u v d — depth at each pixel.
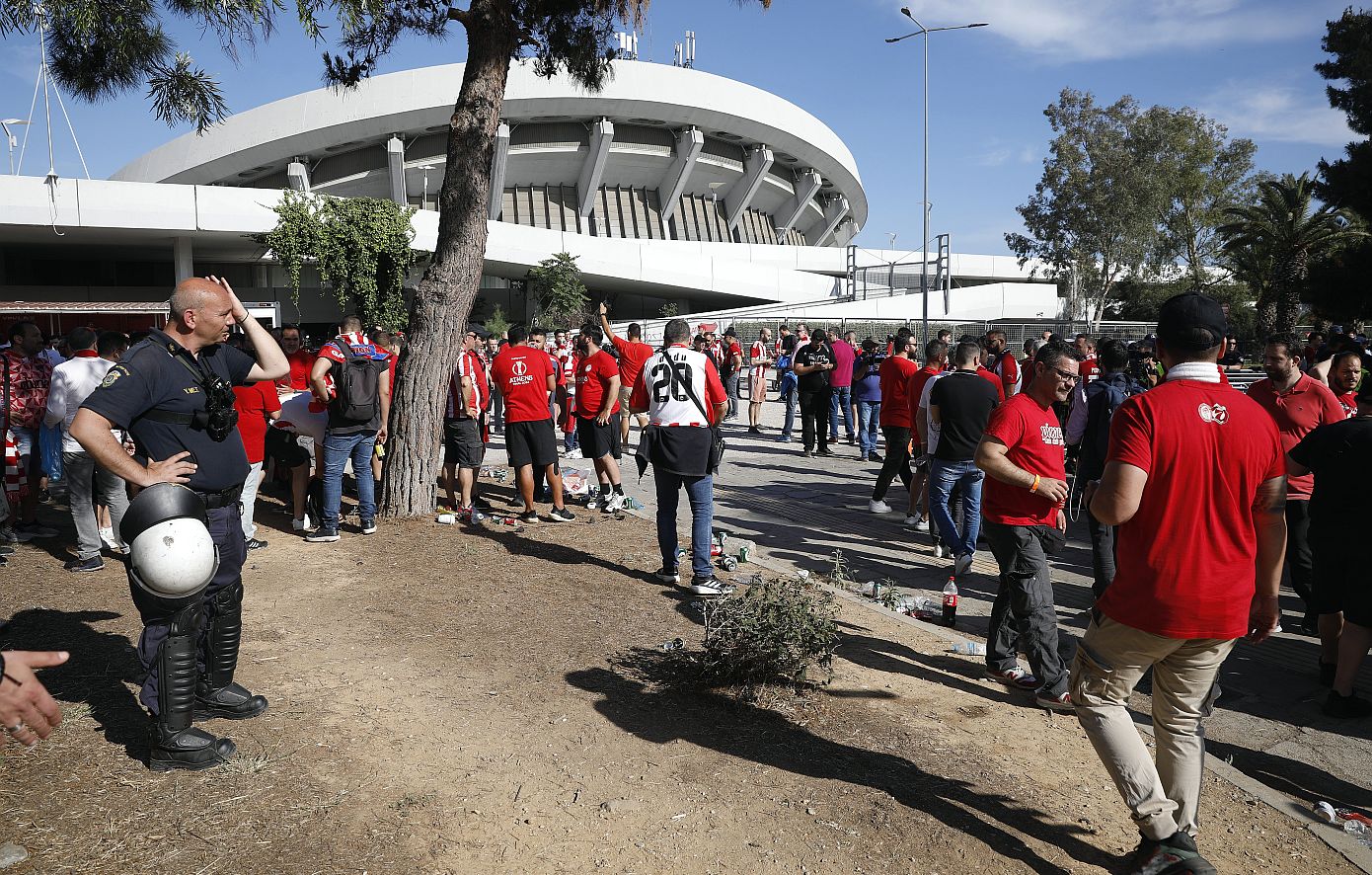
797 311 48.50
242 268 46.38
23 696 1.82
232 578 3.75
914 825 3.09
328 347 6.94
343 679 4.25
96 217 33.47
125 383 3.26
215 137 55.50
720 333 35.81
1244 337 51.69
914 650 5.04
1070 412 7.52
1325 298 28.02
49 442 7.67
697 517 5.86
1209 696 2.97
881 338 37.47
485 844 2.88
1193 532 2.67
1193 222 52.75
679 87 59.09
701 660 4.30
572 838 2.94
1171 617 2.67
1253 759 4.02
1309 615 5.69
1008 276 74.06
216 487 3.59
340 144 56.06
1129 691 2.88
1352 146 26.83
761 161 67.06
